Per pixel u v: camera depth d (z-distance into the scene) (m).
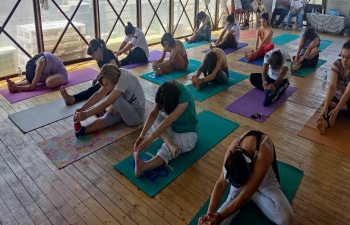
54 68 4.04
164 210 1.99
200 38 6.70
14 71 4.53
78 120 2.71
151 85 4.16
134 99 2.91
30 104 3.54
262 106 3.51
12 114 3.29
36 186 2.21
